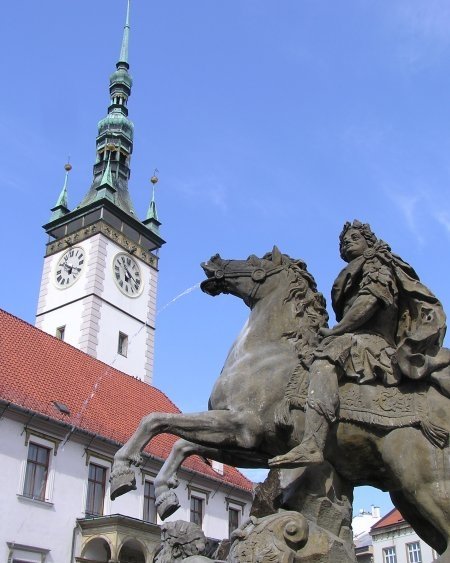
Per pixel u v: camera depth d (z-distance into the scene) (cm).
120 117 5650
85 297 4328
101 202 4688
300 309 478
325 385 402
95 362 3450
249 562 356
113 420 2977
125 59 6097
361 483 439
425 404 405
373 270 435
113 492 416
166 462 456
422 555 3619
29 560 2311
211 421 427
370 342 427
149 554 2522
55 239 4844
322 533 373
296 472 404
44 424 2528
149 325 4697
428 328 409
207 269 520
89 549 2492
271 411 432
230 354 489
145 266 4872
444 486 384
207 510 3092
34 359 3008
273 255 510
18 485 2369
